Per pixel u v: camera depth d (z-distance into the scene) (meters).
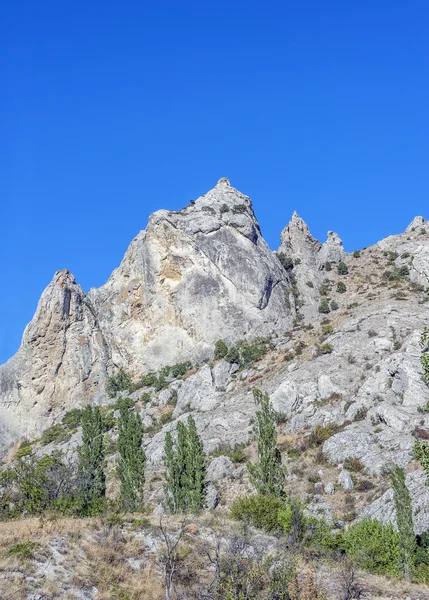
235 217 123.75
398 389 78.12
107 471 81.06
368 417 76.00
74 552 36.09
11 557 34.12
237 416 84.25
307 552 42.00
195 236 121.69
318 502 64.06
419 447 38.50
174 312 117.81
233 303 115.50
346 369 86.38
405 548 45.25
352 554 44.44
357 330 96.62
